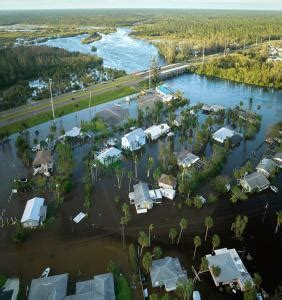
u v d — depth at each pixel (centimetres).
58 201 9494
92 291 6531
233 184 10400
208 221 8062
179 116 15488
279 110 17050
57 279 6775
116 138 13825
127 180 10762
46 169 11131
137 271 7225
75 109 16975
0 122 15000
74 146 13250
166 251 7806
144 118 15975
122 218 8519
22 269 7344
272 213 9106
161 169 11350
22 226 8531
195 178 10319
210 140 13650
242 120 15100
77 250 7875
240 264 7319
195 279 7044
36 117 15675
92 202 9606
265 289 6869
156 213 9125
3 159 12150
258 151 12575
